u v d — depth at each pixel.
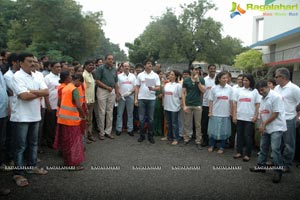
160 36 31.33
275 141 4.57
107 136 7.21
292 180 4.64
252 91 5.63
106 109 7.11
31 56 4.22
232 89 6.10
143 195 3.95
